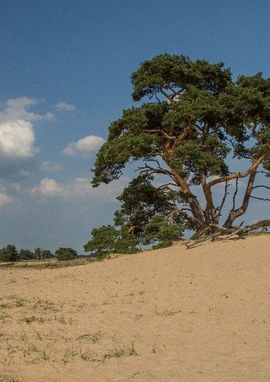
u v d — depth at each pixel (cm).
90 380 906
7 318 1505
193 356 1052
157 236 3134
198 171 3447
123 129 3478
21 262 4434
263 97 3425
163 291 1980
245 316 1420
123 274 2481
